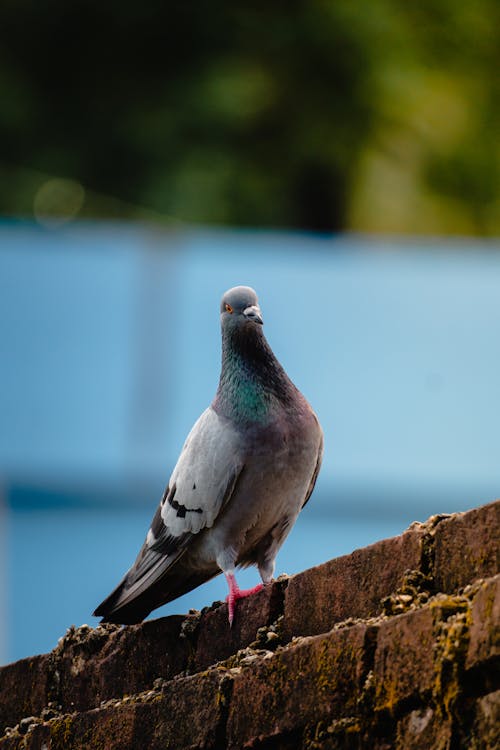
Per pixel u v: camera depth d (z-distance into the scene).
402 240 24.03
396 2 24.75
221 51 24.12
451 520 5.71
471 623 5.21
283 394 7.82
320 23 24.03
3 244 13.68
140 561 7.91
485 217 24.50
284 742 5.92
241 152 23.34
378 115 24.03
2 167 22.86
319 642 5.84
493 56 24.86
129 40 24.17
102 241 13.73
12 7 23.94
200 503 7.71
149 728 6.61
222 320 7.94
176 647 7.01
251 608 6.68
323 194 23.80
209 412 7.94
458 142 24.41
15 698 7.78
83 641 7.50
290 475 7.75
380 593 5.96
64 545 13.23
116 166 23.16
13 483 13.36
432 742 5.24
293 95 23.69
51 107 23.70
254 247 13.97
